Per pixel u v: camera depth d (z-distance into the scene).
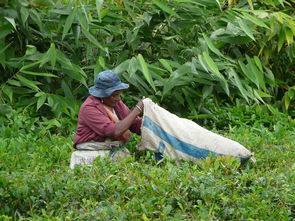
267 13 16.92
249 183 11.11
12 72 16.58
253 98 16.61
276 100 19.39
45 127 15.18
